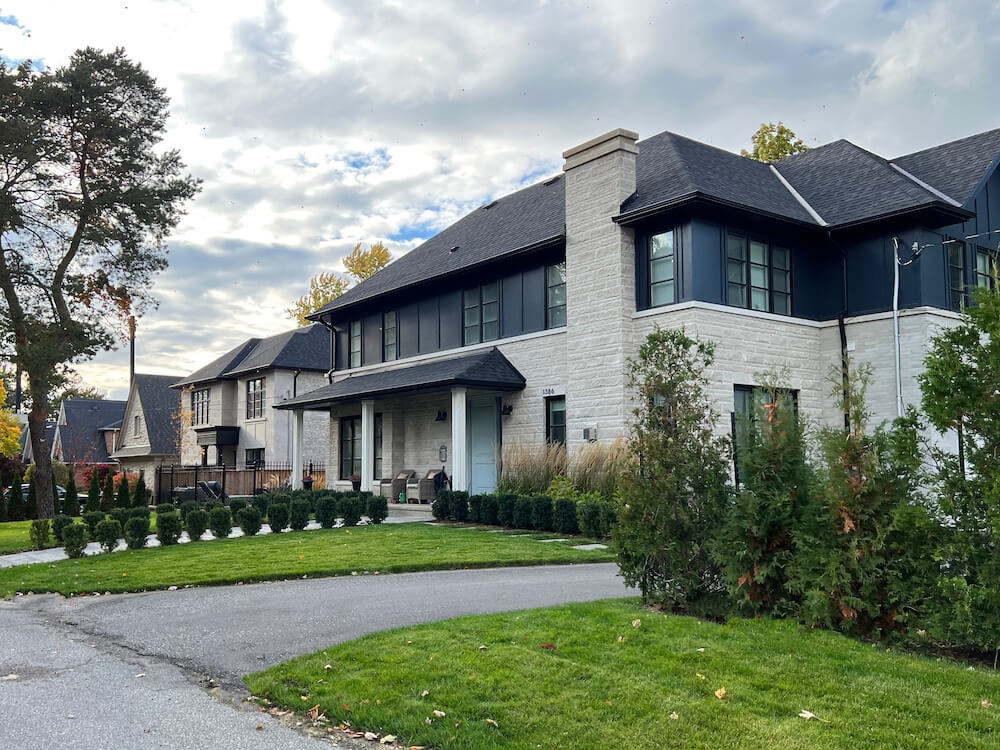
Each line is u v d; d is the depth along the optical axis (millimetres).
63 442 51688
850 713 4590
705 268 15586
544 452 16484
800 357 16938
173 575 10523
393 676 5527
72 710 5262
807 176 19375
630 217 16062
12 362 22188
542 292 18625
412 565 10828
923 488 6363
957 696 4844
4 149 20156
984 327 5883
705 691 5020
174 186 23547
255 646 6828
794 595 6836
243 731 4832
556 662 5641
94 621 8227
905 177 17562
